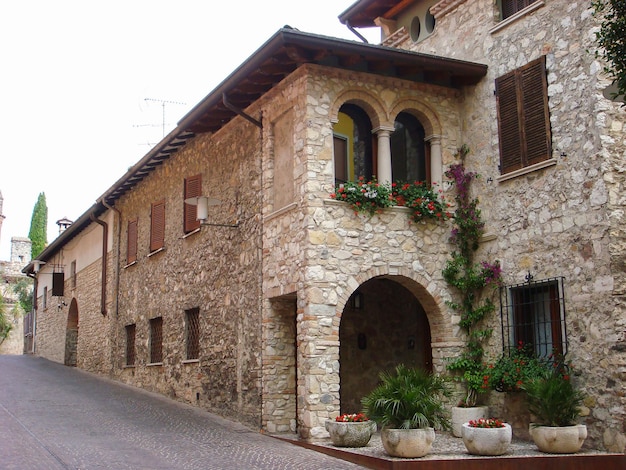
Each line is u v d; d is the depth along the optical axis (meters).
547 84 11.36
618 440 9.70
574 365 10.48
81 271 26.19
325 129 11.70
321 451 10.46
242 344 13.47
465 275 12.40
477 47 12.85
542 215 11.26
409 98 12.62
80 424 12.54
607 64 10.37
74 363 27.39
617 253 10.06
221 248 14.80
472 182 12.62
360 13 15.59
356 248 11.63
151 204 19.23
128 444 10.74
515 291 11.71
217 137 15.34
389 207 11.95
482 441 9.59
